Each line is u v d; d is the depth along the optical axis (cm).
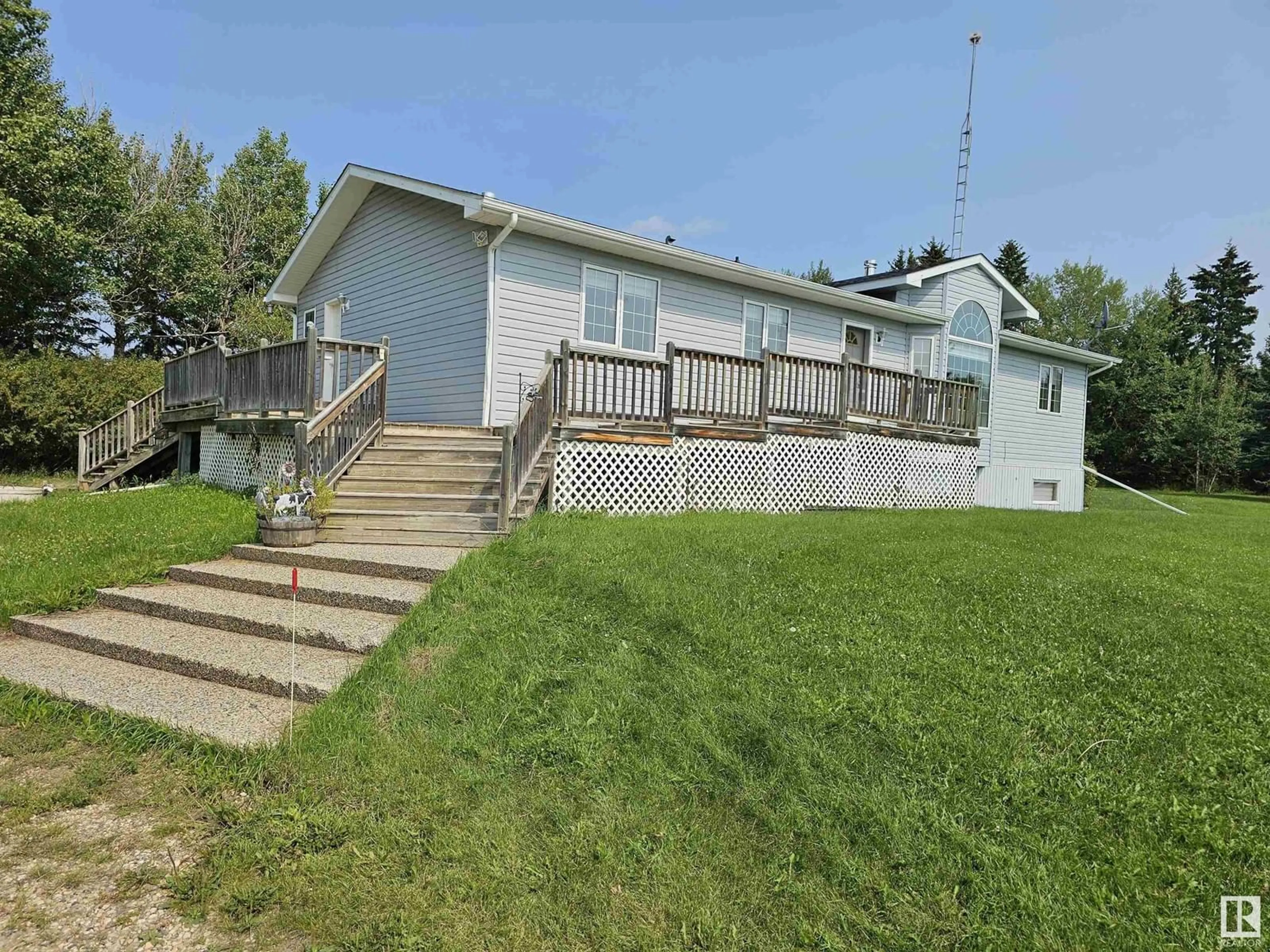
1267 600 574
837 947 241
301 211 3375
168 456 1453
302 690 422
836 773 321
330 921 254
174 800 333
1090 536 923
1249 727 355
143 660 491
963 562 645
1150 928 241
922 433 1333
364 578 600
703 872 275
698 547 641
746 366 1049
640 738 353
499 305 1020
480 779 332
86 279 2245
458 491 808
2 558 712
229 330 2619
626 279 1157
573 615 479
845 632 456
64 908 261
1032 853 274
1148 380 3497
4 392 1820
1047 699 379
